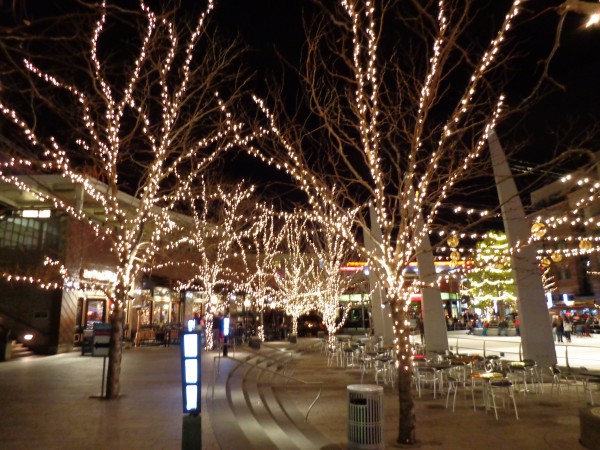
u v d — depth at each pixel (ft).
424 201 31.12
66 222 74.13
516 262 51.34
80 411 31.04
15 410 31.35
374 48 27.86
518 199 51.49
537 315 50.65
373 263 31.63
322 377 54.80
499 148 51.01
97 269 83.41
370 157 29.55
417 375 43.01
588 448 26.45
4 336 66.28
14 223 74.08
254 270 107.45
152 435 25.20
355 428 24.36
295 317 98.73
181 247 91.45
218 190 74.08
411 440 27.32
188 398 19.49
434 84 27.30
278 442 26.94
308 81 30.55
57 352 71.56
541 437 29.09
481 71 23.93
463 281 146.41
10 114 31.91
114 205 38.09
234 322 110.93
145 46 34.63
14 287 73.00
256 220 93.40
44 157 49.37
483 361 46.47
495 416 34.40
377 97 31.07
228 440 24.49
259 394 40.91
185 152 42.19
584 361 64.03
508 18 19.84
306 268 104.27
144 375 48.08
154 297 107.65
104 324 36.63
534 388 44.70
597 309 146.61
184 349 19.75
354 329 130.82
